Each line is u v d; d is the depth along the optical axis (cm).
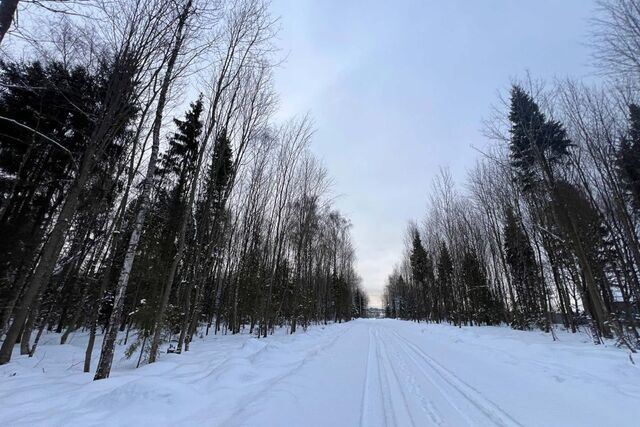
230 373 679
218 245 2130
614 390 619
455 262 3462
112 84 891
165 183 1823
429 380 741
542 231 2048
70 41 875
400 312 7612
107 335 703
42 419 430
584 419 479
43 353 1161
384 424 460
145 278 1625
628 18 816
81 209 1463
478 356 1103
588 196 1827
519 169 1683
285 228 2230
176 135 1755
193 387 586
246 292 2519
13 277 1536
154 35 847
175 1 841
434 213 4038
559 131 1457
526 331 2378
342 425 452
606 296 2059
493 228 2858
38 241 1523
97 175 1391
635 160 1479
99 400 494
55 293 1838
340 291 5353
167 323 1219
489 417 491
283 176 2094
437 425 459
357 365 923
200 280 1535
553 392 628
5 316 1401
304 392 600
